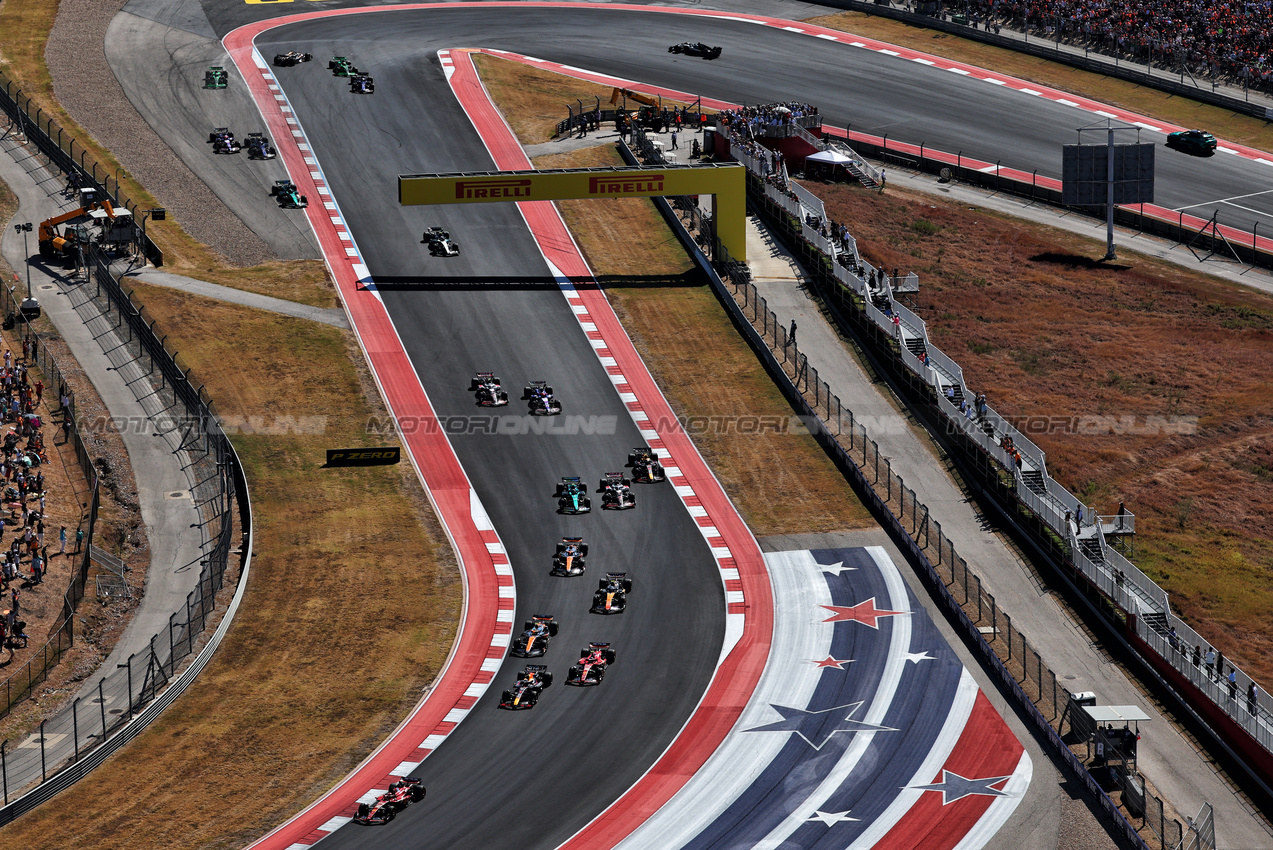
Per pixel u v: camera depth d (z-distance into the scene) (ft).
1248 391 472.85
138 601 378.73
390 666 353.51
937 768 318.04
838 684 345.72
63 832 296.71
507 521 408.87
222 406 454.40
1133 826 297.12
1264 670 358.84
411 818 301.63
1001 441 417.08
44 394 458.09
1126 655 357.61
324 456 435.53
